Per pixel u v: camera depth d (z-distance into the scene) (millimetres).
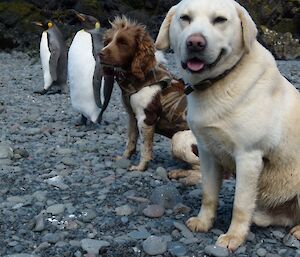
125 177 3029
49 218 2463
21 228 2379
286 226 2348
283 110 2119
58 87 6359
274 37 12344
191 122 2156
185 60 2033
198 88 2086
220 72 2043
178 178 3004
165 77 3008
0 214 2516
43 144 3801
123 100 3133
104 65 2967
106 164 3252
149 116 3018
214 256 2121
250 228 2342
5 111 5074
